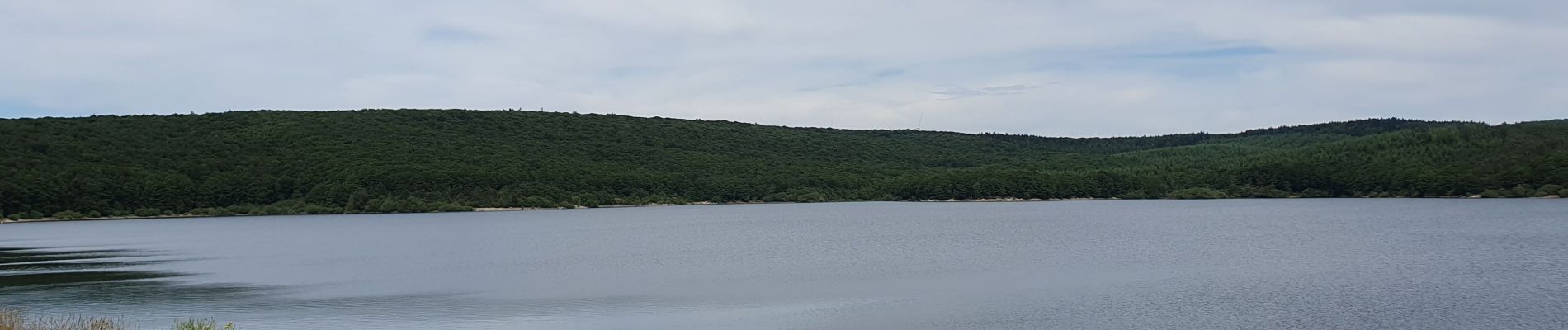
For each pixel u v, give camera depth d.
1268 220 114.50
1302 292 45.59
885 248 77.25
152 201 143.12
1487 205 142.62
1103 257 65.75
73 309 44.16
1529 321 37.34
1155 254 67.88
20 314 40.09
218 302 46.28
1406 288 46.53
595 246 86.00
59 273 61.03
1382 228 95.00
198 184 151.38
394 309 43.50
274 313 42.53
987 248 75.75
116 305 45.22
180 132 174.75
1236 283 49.50
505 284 53.16
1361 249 69.19
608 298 46.47
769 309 42.25
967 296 45.56
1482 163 176.25
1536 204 140.50
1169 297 44.50
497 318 40.59
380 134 195.00
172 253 79.38
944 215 146.88
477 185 172.38
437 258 72.81
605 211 187.25
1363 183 185.12
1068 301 43.50
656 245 85.94
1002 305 42.50
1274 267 57.16
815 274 56.91
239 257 75.25
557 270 61.88
